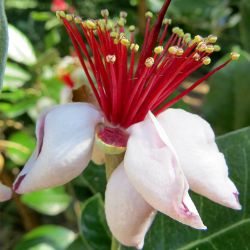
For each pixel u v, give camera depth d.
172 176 0.07
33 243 0.16
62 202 0.18
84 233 0.12
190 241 0.10
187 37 0.08
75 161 0.07
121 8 0.28
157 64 0.08
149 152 0.07
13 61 0.20
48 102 0.19
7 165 0.19
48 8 0.34
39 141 0.08
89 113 0.08
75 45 0.08
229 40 0.25
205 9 0.23
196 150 0.07
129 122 0.08
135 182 0.07
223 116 0.14
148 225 0.07
